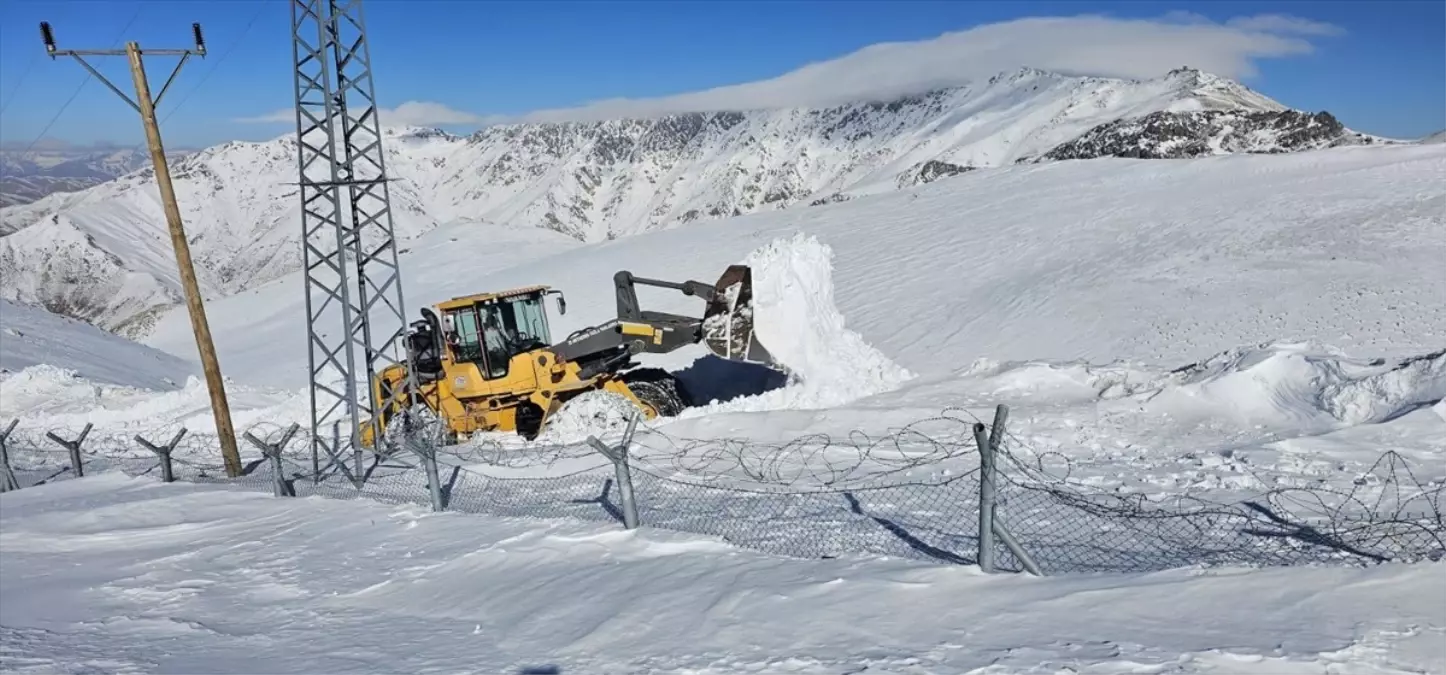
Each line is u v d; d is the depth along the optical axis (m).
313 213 14.17
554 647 6.08
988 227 51.31
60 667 6.59
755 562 7.20
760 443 13.45
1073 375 17.48
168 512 12.56
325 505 11.99
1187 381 15.73
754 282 16.80
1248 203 45.09
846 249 53.28
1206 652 4.59
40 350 43.78
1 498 14.85
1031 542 7.61
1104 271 38.44
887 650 5.20
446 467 13.71
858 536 8.10
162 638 7.22
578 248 87.81
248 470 16.56
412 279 86.38
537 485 12.00
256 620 7.57
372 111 14.33
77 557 10.53
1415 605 4.87
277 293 97.06
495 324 16.89
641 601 6.61
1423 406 12.49
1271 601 5.15
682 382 19.86
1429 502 8.62
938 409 15.09
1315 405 14.09
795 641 5.55
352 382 13.67
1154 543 7.50
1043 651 4.90
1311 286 31.86
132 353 53.16
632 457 13.01
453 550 8.93
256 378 60.44
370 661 6.26
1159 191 52.34
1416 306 28.62
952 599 5.89
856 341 17.95
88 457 19.98
